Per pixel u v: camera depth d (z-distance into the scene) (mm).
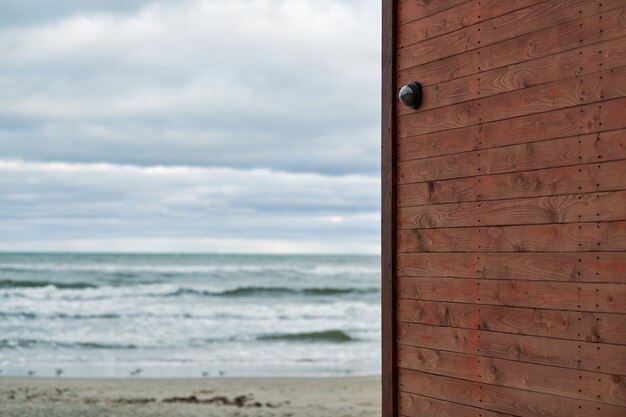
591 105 3748
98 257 62781
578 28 3824
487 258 4324
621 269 3562
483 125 4383
